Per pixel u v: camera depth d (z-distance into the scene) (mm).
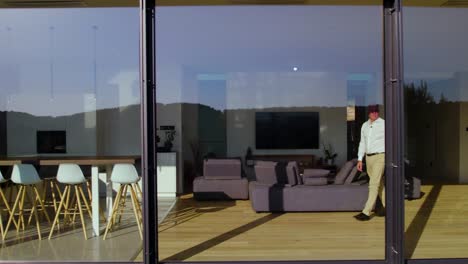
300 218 5859
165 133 8875
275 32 6680
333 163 10812
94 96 8586
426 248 4418
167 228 5340
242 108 10930
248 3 5035
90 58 8047
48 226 5465
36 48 7406
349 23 6230
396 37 3682
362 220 5699
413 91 11125
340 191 6172
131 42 7156
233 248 4434
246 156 10781
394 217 3754
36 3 4977
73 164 4961
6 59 8039
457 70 9438
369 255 4184
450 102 10000
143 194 3695
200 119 10828
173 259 4062
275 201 6184
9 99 8547
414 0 4879
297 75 10930
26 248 4480
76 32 6574
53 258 4145
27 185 5352
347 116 10953
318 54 8336
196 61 8812
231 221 5707
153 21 3752
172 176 7812
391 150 3795
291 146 11023
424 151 11195
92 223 5207
